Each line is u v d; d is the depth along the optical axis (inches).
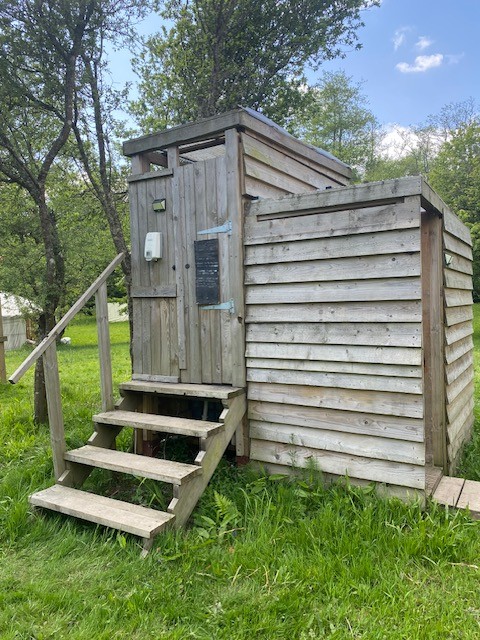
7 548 102.4
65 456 128.0
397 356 111.7
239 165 132.6
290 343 127.8
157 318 150.9
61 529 109.4
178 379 146.3
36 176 219.1
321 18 263.9
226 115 131.6
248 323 135.1
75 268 290.2
